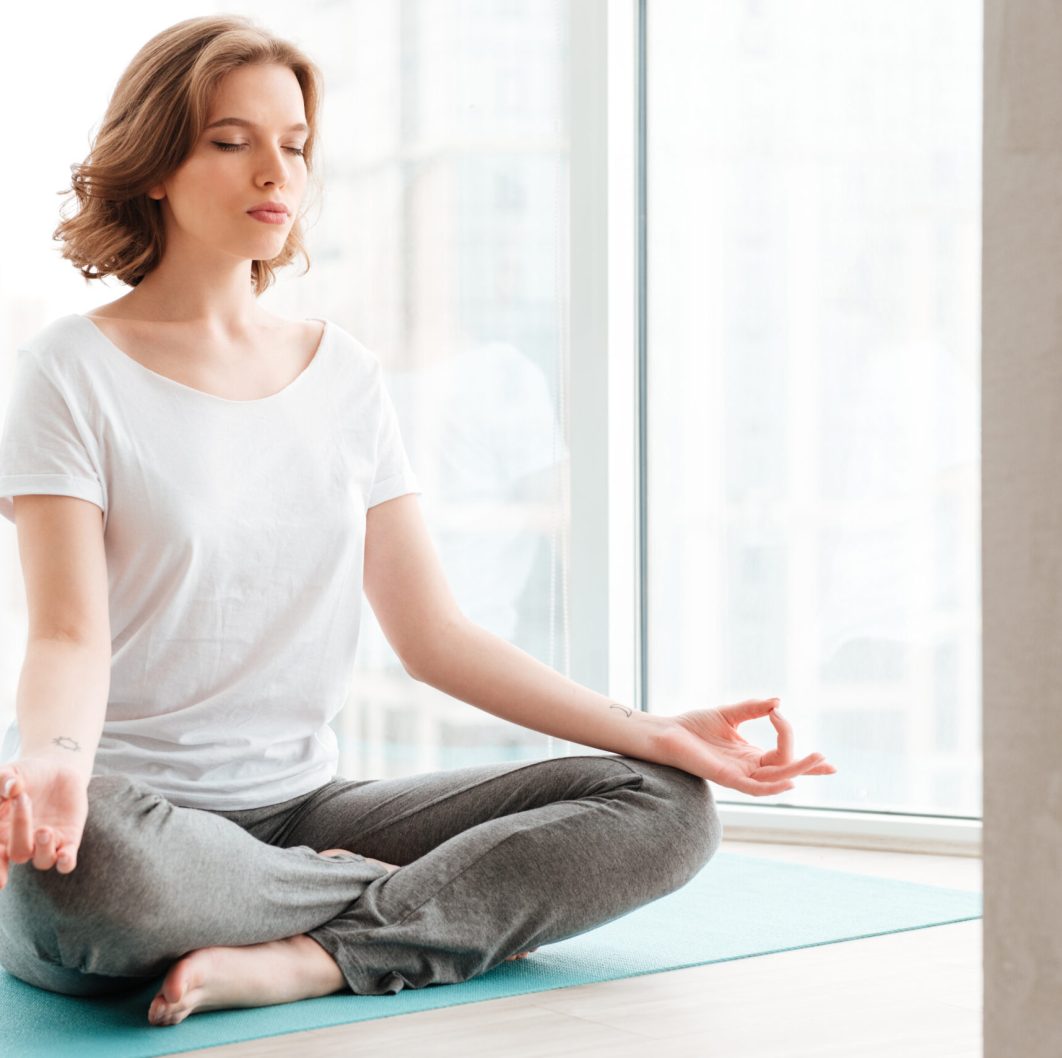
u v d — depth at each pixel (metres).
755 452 2.94
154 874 1.44
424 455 3.11
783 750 1.85
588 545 2.99
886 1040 1.48
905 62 2.81
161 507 1.68
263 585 1.74
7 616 3.16
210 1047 1.44
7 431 1.66
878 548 2.84
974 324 2.77
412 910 1.64
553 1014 1.57
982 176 0.86
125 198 1.76
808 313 2.89
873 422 2.84
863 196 2.85
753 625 2.94
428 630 1.90
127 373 1.71
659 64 3.00
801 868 2.50
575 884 1.68
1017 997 0.85
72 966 1.50
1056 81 0.81
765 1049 1.45
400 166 3.11
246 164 1.71
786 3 2.90
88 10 3.14
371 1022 1.53
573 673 3.01
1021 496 0.84
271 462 1.76
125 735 1.71
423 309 3.11
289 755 1.82
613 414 2.97
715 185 2.96
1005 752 0.85
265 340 1.84
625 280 2.99
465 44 3.07
